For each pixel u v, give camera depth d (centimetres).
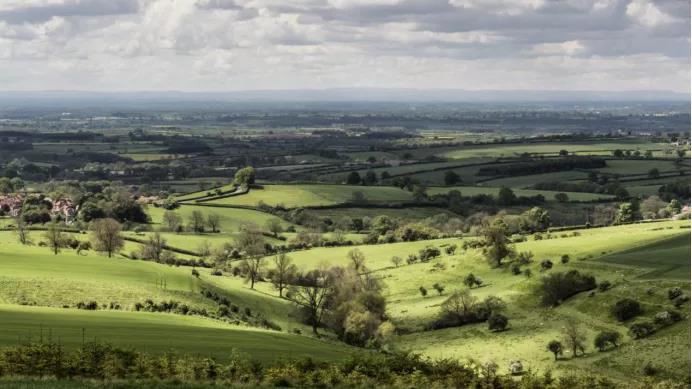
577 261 13700
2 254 13138
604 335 9450
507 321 11469
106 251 15762
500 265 14938
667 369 8275
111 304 10006
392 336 11219
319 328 12181
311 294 12556
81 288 10525
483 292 13512
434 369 5800
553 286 12094
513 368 9119
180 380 4775
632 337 9544
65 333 6962
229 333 8225
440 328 12081
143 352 6038
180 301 10825
